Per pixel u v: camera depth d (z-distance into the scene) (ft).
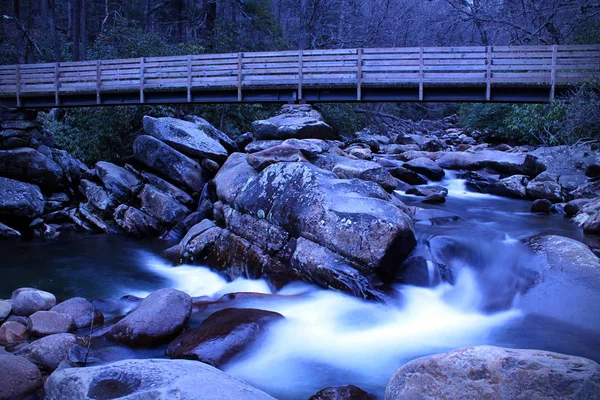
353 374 15.71
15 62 81.66
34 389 13.50
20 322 18.93
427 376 10.52
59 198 44.24
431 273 22.77
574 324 18.11
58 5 123.65
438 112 124.47
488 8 90.63
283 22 123.13
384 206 23.82
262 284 25.29
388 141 78.84
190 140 41.96
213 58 52.16
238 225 28.40
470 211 36.27
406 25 111.96
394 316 20.42
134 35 70.79
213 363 15.60
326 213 24.18
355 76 49.49
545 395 9.26
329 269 22.79
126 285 26.66
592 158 42.55
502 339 17.79
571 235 27.04
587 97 44.01
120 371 11.37
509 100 48.03
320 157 35.81
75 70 53.88
